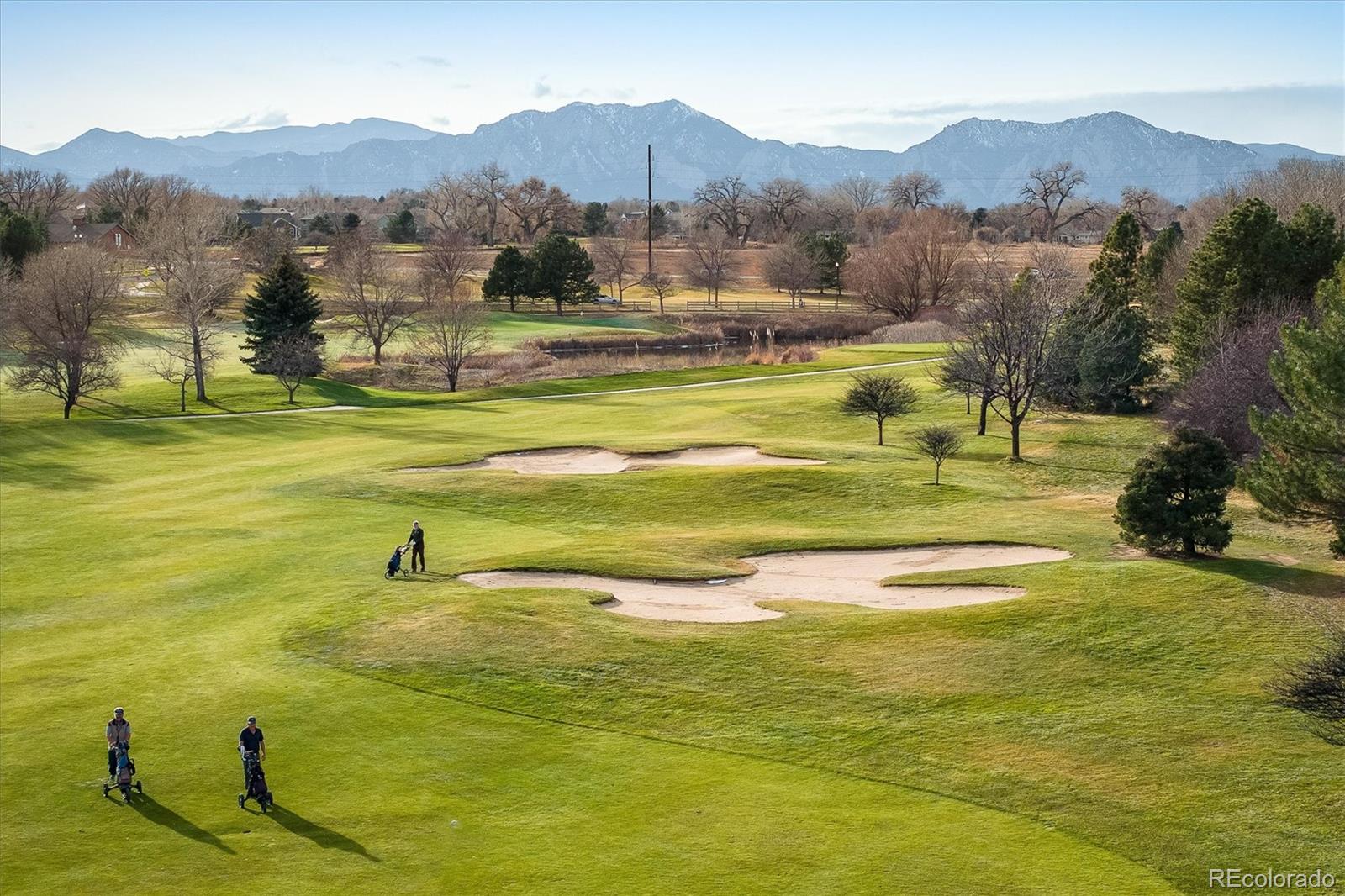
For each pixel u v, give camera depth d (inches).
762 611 1487.5
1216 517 1605.6
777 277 6968.5
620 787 1015.6
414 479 2330.2
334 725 1157.1
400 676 1273.4
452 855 907.4
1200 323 2815.0
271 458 2773.1
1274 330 2454.5
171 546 1934.1
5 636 1493.6
